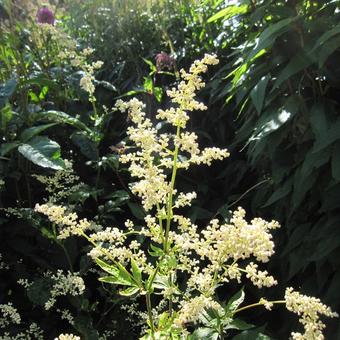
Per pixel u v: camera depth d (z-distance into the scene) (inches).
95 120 99.7
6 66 108.7
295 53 74.1
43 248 87.5
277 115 72.4
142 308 91.4
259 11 74.8
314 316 43.2
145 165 50.1
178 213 99.7
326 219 72.9
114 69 125.7
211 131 112.0
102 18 129.6
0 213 91.0
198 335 52.0
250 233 42.3
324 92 74.7
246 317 86.8
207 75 116.2
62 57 109.2
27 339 79.2
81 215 98.0
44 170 95.0
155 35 126.3
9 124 92.2
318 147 64.0
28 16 115.6
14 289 89.7
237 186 104.4
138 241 87.1
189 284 49.8
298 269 73.9
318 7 75.6
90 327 78.8
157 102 111.4
